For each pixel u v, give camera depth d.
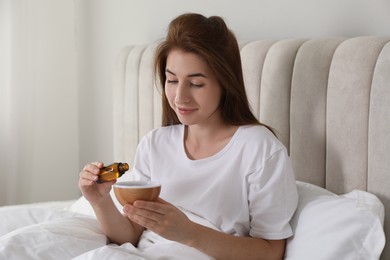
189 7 2.39
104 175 1.29
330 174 1.56
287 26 1.94
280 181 1.33
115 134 2.65
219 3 2.22
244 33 2.12
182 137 1.50
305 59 1.62
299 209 1.39
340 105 1.51
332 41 1.59
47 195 3.34
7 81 3.10
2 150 3.14
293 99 1.65
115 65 2.64
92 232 1.37
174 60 1.33
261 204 1.34
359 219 1.25
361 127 1.46
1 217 1.58
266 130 1.40
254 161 1.35
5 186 3.16
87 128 3.29
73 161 3.39
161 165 1.51
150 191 1.20
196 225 1.24
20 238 1.25
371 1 1.66
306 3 1.86
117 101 2.62
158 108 2.27
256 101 1.79
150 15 2.65
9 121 3.11
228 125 1.45
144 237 1.43
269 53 1.75
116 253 1.17
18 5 3.11
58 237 1.27
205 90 1.33
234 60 1.39
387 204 1.40
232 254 1.27
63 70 3.31
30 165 3.26
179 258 1.24
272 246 1.33
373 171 1.43
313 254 1.24
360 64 1.46
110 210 1.39
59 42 3.28
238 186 1.39
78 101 3.36
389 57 1.38
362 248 1.21
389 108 1.38
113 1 2.95
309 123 1.61
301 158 1.64
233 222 1.39
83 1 3.21
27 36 3.17
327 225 1.28
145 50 2.41
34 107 3.24
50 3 3.23
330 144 1.55
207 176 1.43
